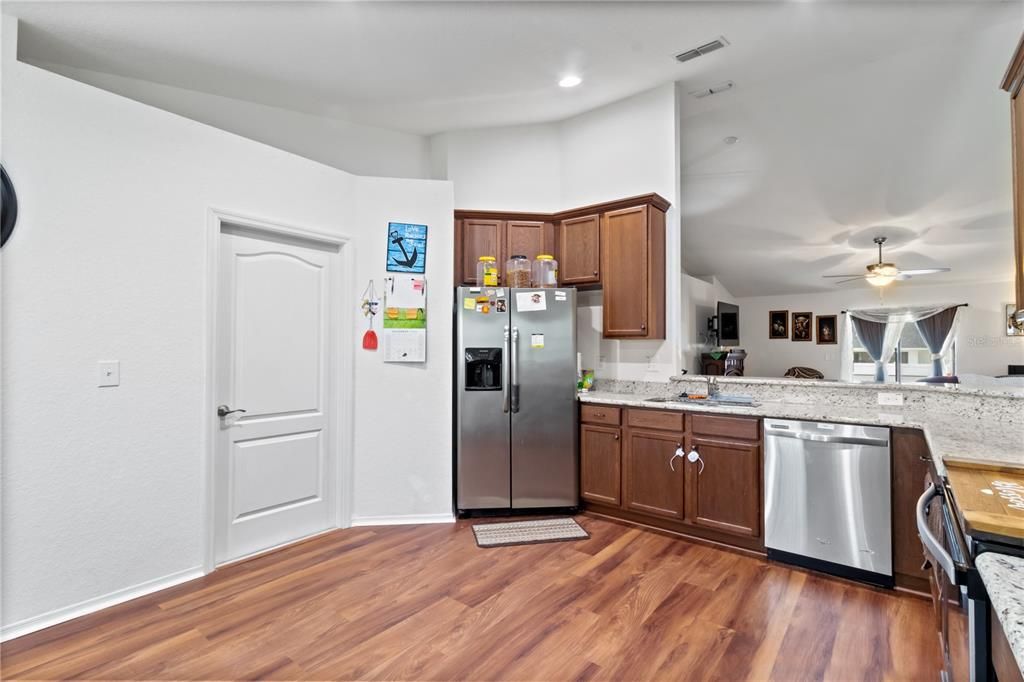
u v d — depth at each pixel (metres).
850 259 7.14
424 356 3.41
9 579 2.02
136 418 2.36
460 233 3.99
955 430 2.22
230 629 2.10
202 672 1.83
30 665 1.85
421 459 3.41
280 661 1.89
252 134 3.52
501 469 3.48
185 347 2.53
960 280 7.56
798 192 5.37
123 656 1.91
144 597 2.36
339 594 2.40
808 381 3.22
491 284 3.67
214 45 2.75
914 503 2.39
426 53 2.97
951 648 1.20
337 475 3.26
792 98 3.86
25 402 2.05
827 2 2.70
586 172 4.09
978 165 4.58
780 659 1.90
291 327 3.04
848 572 2.54
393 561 2.77
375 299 3.35
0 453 1.99
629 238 3.61
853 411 2.84
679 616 2.20
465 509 3.46
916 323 7.88
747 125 4.27
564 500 3.54
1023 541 0.93
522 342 3.51
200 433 2.58
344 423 3.26
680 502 3.10
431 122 4.01
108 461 2.28
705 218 6.14
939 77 3.54
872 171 4.84
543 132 4.26
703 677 1.80
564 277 3.97
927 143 4.37
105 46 2.68
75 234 2.18
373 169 4.08
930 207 5.37
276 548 2.95
